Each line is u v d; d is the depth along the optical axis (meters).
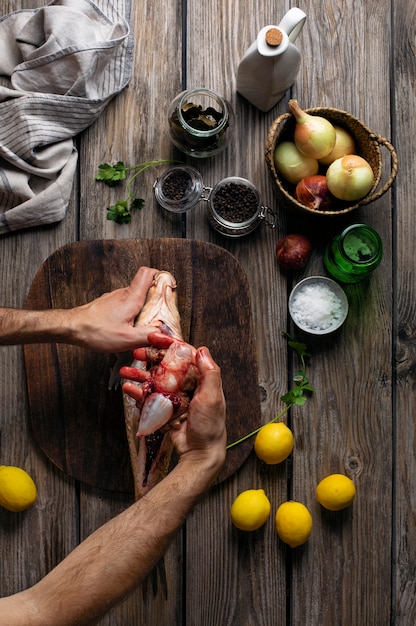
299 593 1.56
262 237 1.58
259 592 1.55
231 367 1.53
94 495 1.54
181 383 1.24
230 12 1.61
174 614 1.54
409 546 1.57
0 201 1.58
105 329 1.38
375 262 1.46
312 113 1.47
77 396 1.53
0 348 1.56
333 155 1.50
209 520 1.55
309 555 1.56
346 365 1.58
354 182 1.41
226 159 1.60
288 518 1.47
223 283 1.53
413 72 1.62
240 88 1.56
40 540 1.54
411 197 1.60
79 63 1.52
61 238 1.59
